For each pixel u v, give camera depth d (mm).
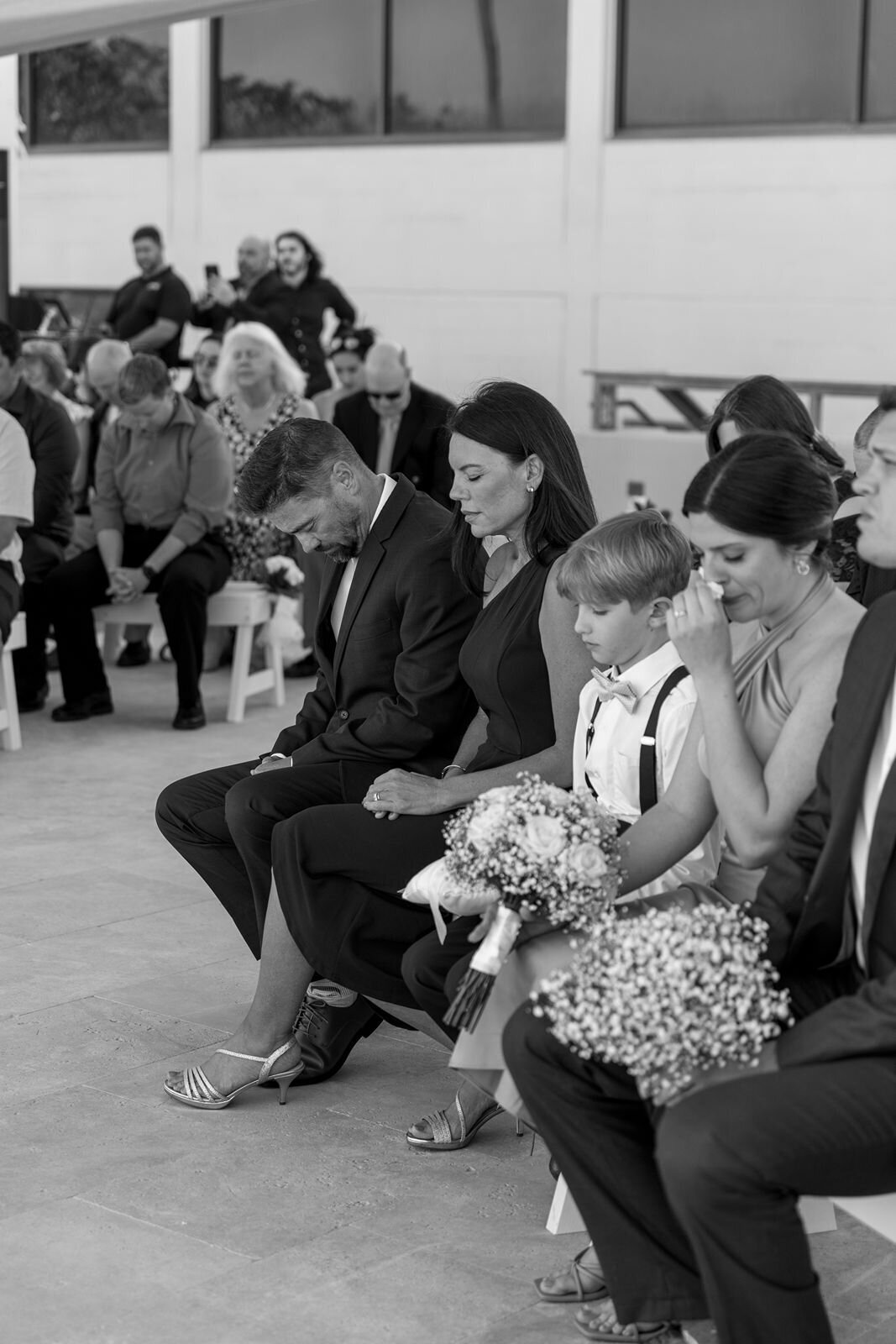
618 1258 2654
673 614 2768
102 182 15922
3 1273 2979
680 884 3033
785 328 12305
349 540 3852
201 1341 2775
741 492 2719
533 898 2770
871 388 11406
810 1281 2350
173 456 7535
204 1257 3053
